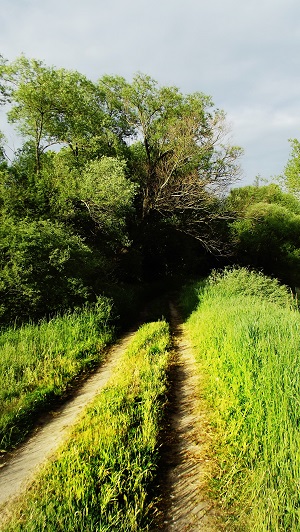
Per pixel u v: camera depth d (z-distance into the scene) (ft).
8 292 40.01
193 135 87.81
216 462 12.86
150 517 10.30
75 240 47.98
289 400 12.85
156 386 19.89
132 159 99.81
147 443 13.56
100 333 36.73
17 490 12.20
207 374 22.50
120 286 68.49
